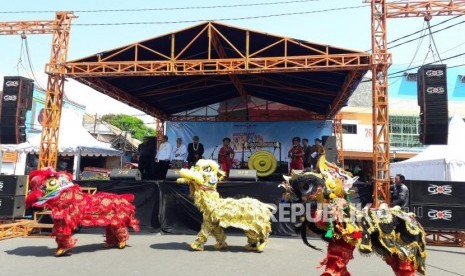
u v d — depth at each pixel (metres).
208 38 11.08
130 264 6.35
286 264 6.48
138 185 9.96
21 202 9.27
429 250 8.47
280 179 11.61
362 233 4.30
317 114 17.56
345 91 13.05
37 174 6.89
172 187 9.89
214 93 16.66
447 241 9.20
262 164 11.53
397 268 4.45
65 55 10.76
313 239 9.06
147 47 11.00
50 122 10.64
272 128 17.03
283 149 16.81
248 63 10.34
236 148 16.94
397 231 4.43
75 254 7.15
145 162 12.37
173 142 17.69
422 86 9.48
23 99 10.72
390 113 24.94
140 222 9.80
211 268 6.11
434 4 10.09
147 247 7.92
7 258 6.78
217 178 7.90
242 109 17.81
